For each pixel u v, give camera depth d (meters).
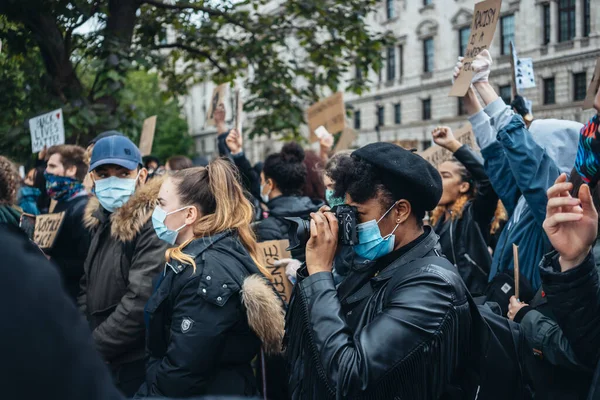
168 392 2.32
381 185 1.92
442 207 4.09
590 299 1.77
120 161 3.31
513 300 2.47
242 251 2.57
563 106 10.83
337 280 2.75
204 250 2.50
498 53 21.69
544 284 1.83
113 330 2.90
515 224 3.00
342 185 2.01
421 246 1.95
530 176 2.73
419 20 31.19
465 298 1.84
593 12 7.97
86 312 3.31
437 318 1.75
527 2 12.63
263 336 2.42
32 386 0.69
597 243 1.94
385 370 1.69
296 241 2.00
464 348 1.85
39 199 6.29
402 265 1.93
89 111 7.22
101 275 3.14
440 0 29.62
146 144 5.73
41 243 4.11
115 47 7.66
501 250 3.08
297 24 11.59
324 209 2.03
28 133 7.16
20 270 0.72
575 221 1.73
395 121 34.28
